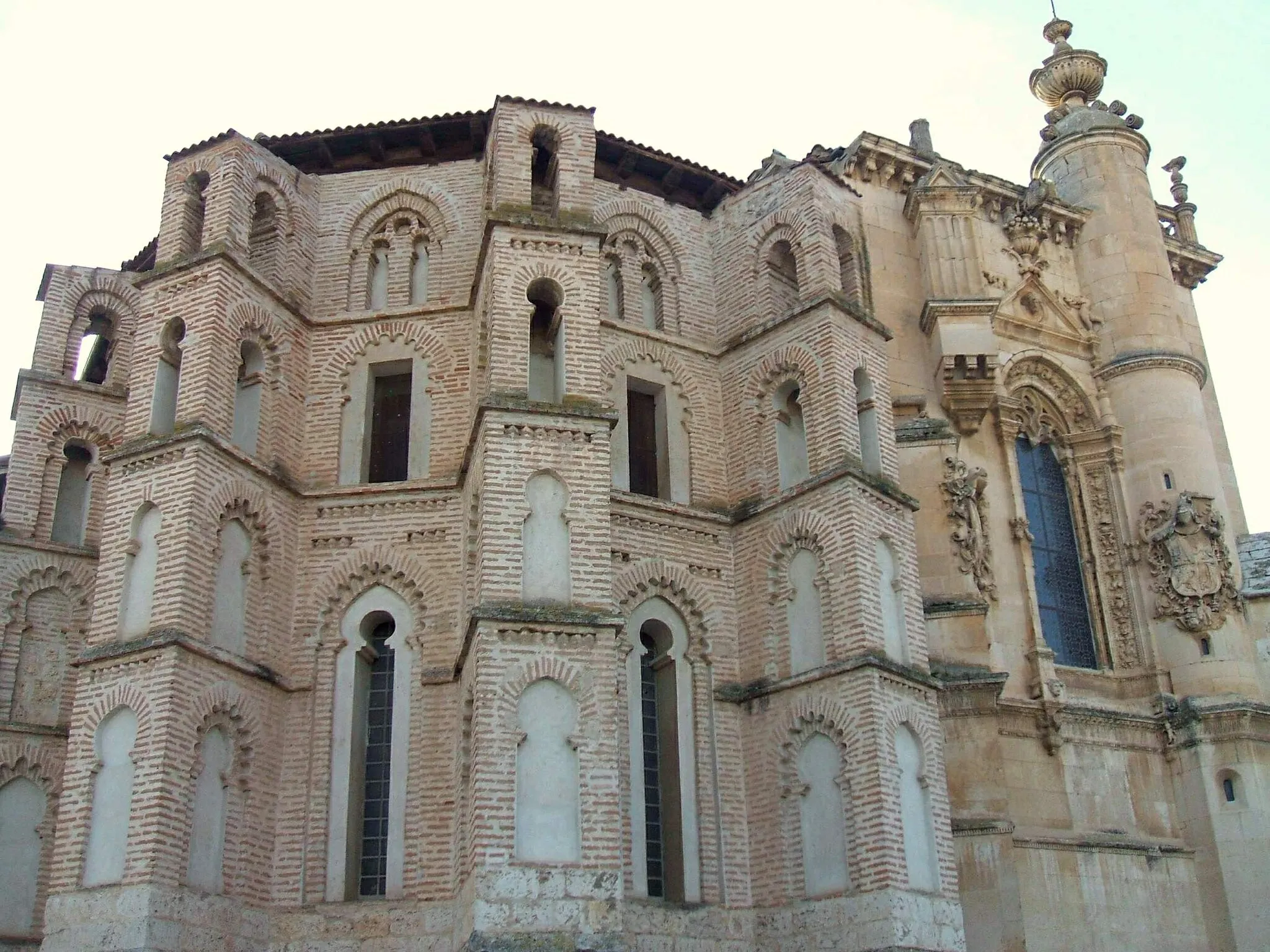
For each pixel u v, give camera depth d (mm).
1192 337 45438
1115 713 35094
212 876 23953
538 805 22938
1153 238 41938
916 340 37031
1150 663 36719
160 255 29438
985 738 30703
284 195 30734
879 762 25609
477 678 23438
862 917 24938
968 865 29391
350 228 31656
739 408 31438
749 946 26500
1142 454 38875
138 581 25562
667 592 29000
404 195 32031
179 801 23422
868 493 28469
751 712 28359
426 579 27422
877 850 25109
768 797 27422
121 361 35781
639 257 32969
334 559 27812
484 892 21922
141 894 22344
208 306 27547
